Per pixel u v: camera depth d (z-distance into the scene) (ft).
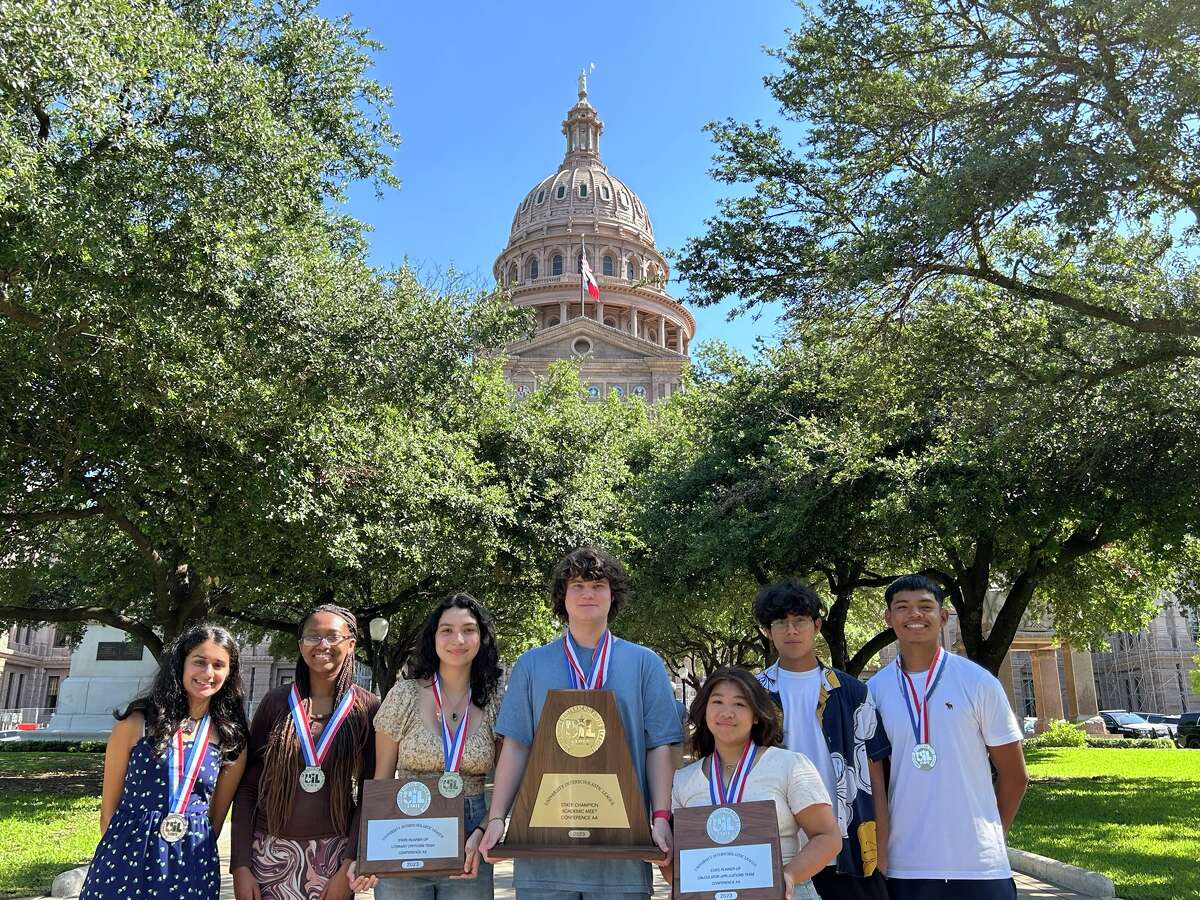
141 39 37.45
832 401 73.67
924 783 15.79
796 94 45.29
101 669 116.67
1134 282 48.03
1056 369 45.91
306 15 54.65
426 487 65.57
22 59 32.81
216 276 39.60
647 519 79.87
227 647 16.49
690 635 132.98
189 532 55.47
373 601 92.84
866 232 43.78
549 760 14.98
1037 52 39.78
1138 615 86.99
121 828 15.19
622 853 14.28
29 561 78.48
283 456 49.52
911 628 16.67
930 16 42.75
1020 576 65.72
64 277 36.70
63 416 50.19
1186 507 49.75
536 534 78.43
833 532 65.00
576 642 16.37
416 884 15.37
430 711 16.58
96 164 37.58
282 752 16.39
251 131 40.50
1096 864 32.24
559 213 326.85
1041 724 155.94
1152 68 36.99
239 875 16.21
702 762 15.14
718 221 47.88
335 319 46.19
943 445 58.34
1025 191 36.29
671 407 116.26
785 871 13.52
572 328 256.11
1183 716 126.93
